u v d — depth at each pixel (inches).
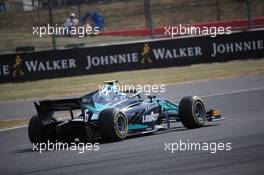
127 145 1422.2
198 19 5093.5
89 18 4603.8
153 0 5315.0
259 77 3105.3
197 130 1600.6
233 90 2694.4
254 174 981.8
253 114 1905.8
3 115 2564.0
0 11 5167.3
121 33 4712.1
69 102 1488.7
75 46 4185.5
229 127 1612.9
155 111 1637.6
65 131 1503.4
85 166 1206.3
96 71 3732.8
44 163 1295.5
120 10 5049.2
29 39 4530.0
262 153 1165.7
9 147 1656.0
